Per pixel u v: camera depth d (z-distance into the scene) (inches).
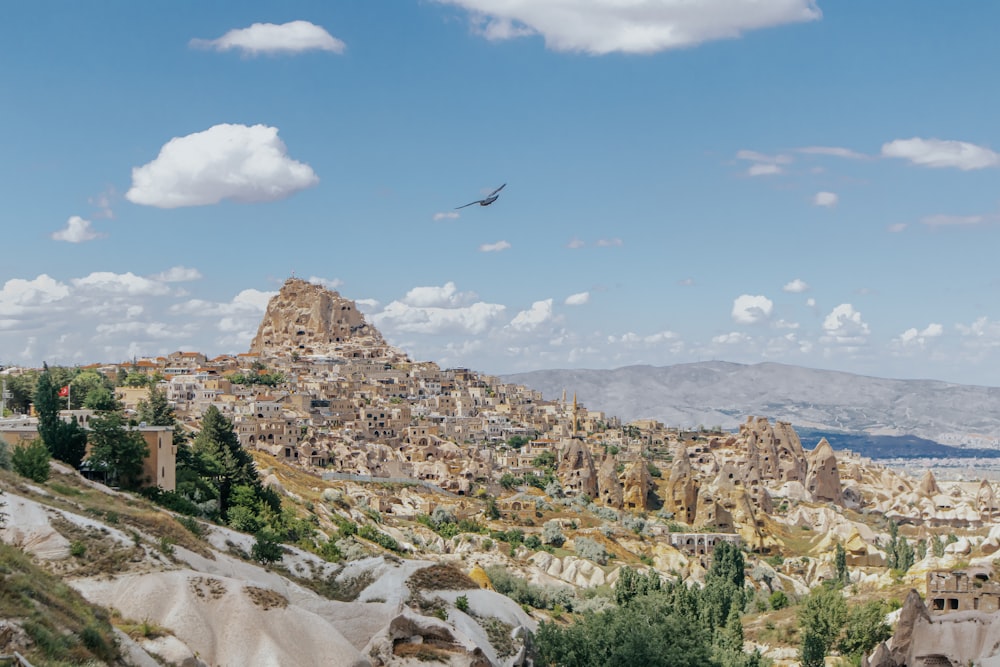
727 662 6496.1
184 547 5979.3
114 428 7194.9
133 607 5017.2
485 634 6412.4
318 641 5172.2
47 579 4835.1
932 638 6466.5
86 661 4153.5
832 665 7657.5
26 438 7214.6
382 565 6796.3
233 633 5024.6
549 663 6274.6
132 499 6633.9
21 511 5492.1
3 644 3914.9
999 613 6373.0
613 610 6437.0
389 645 5403.5
